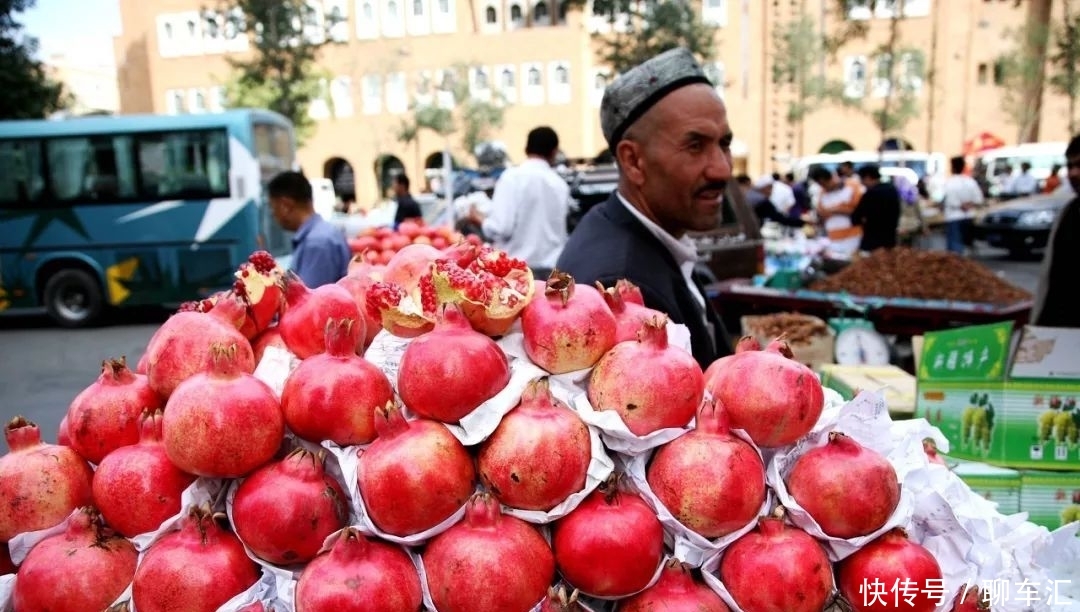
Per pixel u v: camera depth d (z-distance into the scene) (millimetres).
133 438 1372
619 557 1200
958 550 1361
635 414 1280
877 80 27250
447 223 11523
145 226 10281
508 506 1244
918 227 12531
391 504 1182
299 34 20094
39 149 10203
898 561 1272
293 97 20406
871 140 28719
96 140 10180
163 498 1279
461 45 30469
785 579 1215
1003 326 2490
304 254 4496
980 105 28391
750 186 12289
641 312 1551
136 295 10430
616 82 2359
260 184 10477
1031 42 24438
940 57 28328
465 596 1154
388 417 1239
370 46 30781
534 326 1369
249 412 1244
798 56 23250
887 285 5758
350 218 15852
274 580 1262
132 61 32469
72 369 7867
